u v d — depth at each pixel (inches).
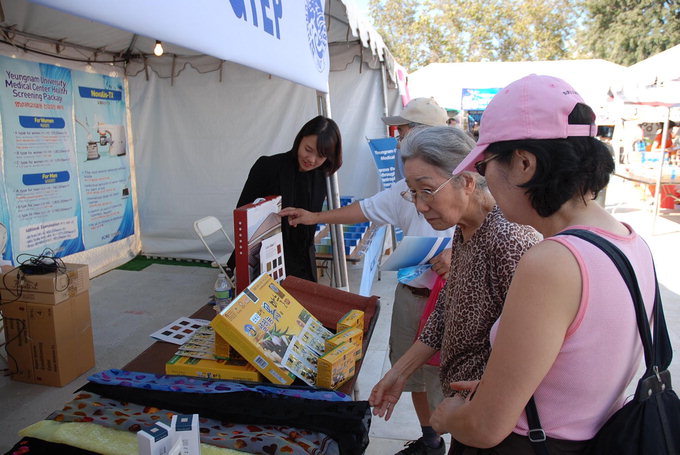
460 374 53.8
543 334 29.3
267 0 76.0
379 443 101.0
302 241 112.3
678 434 31.7
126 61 199.9
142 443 36.3
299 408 47.4
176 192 214.5
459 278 53.1
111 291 182.5
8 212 154.6
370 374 128.1
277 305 61.2
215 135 206.7
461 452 40.1
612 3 938.7
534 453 33.7
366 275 133.9
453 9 1141.1
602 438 31.9
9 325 113.3
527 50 1149.1
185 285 190.4
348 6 121.0
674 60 237.0
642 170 322.7
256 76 199.8
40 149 165.0
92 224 192.7
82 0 36.3
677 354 138.6
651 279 33.6
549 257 29.9
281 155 114.4
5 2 134.4
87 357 122.0
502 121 32.2
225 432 45.0
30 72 159.0
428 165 51.1
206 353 57.6
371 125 209.8
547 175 31.3
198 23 53.2
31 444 44.6
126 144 207.8
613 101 303.9
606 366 31.0
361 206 89.4
